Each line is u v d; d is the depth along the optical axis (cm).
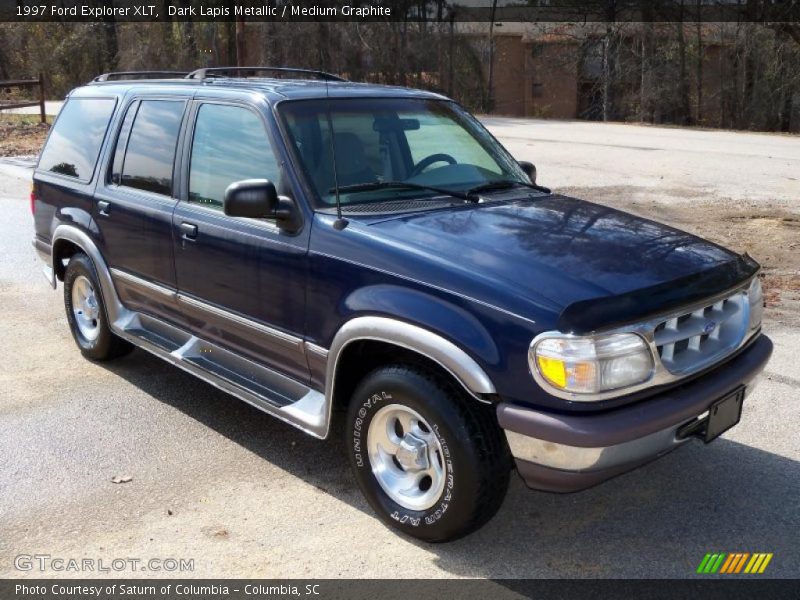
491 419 344
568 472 323
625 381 325
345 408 418
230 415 517
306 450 468
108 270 551
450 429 340
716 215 1152
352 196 414
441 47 4028
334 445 475
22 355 620
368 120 453
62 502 410
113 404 532
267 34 3556
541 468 328
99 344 584
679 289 347
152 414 517
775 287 791
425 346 341
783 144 2248
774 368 583
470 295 336
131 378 577
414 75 3912
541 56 4209
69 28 4247
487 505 346
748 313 385
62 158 607
